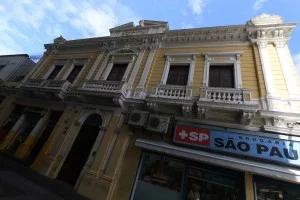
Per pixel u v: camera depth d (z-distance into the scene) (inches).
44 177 320.5
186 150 253.4
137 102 340.5
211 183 242.4
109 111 365.1
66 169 340.5
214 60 349.7
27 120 474.3
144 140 288.5
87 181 292.4
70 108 412.5
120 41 488.4
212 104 266.8
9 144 442.0
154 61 404.8
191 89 312.2
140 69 405.1
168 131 296.0
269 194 212.7
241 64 325.4
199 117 288.0
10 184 240.2
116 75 432.1
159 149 265.7
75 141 365.7
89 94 370.9
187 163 264.2
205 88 296.8
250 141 239.5
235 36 363.6
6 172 287.3
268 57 309.9
